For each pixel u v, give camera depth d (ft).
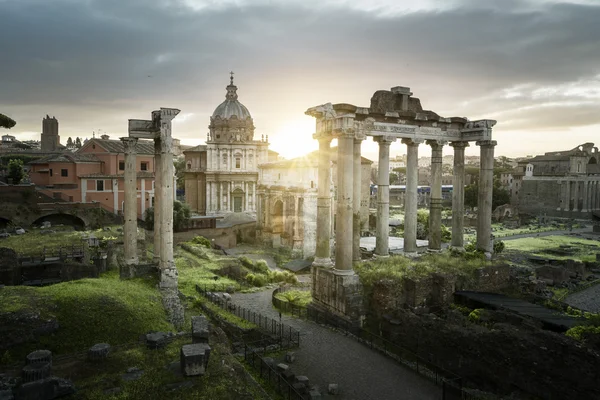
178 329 93.81
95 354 69.72
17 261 120.26
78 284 99.60
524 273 200.85
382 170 129.59
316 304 122.72
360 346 101.71
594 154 590.55
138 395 60.23
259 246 283.59
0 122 136.05
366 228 321.52
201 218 268.00
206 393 61.36
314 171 242.17
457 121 138.10
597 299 167.02
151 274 119.44
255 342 100.58
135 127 118.62
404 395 80.07
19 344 72.84
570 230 384.68
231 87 351.67
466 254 136.67
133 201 120.47
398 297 111.55
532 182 512.63
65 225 212.23
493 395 78.79
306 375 87.10
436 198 141.38
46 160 257.34
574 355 73.10
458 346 89.04
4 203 203.62
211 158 325.01
